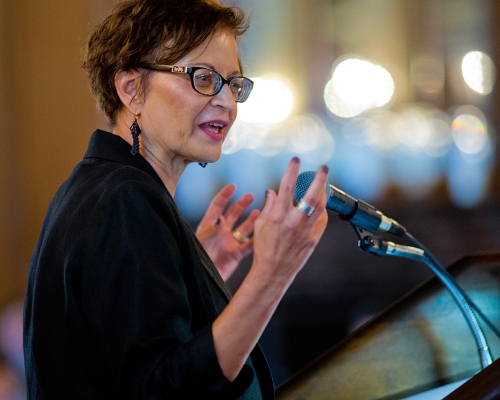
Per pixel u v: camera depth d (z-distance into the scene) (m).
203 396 3.52
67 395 3.80
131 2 4.45
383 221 5.31
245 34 5.02
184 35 4.28
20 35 18.28
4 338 10.57
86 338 3.78
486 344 5.75
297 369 16.16
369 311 20.58
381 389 6.02
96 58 4.55
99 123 18.75
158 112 4.37
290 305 21.45
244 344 3.59
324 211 3.72
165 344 3.54
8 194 17.98
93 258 3.72
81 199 4.01
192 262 4.06
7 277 17.78
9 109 18.02
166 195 4.20
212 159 4.47
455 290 5.74
